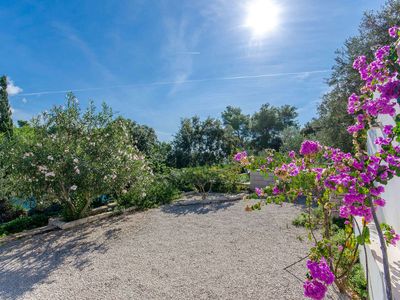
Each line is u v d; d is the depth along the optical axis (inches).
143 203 355.3
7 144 296.8
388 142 97.5
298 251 197.5
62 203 300.5
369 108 99.4
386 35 318.3
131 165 326.3
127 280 167.2
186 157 657.6
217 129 671.8
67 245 235.6
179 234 250.1
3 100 602.2
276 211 310.0
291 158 157.2
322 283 103.6
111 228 277.3
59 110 304.3
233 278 162.4
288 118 1226.0
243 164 164.2
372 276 125.0
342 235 184.4
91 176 292.5
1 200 331.0
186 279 164.6
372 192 94.8
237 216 300.4
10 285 169.8
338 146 361.4
